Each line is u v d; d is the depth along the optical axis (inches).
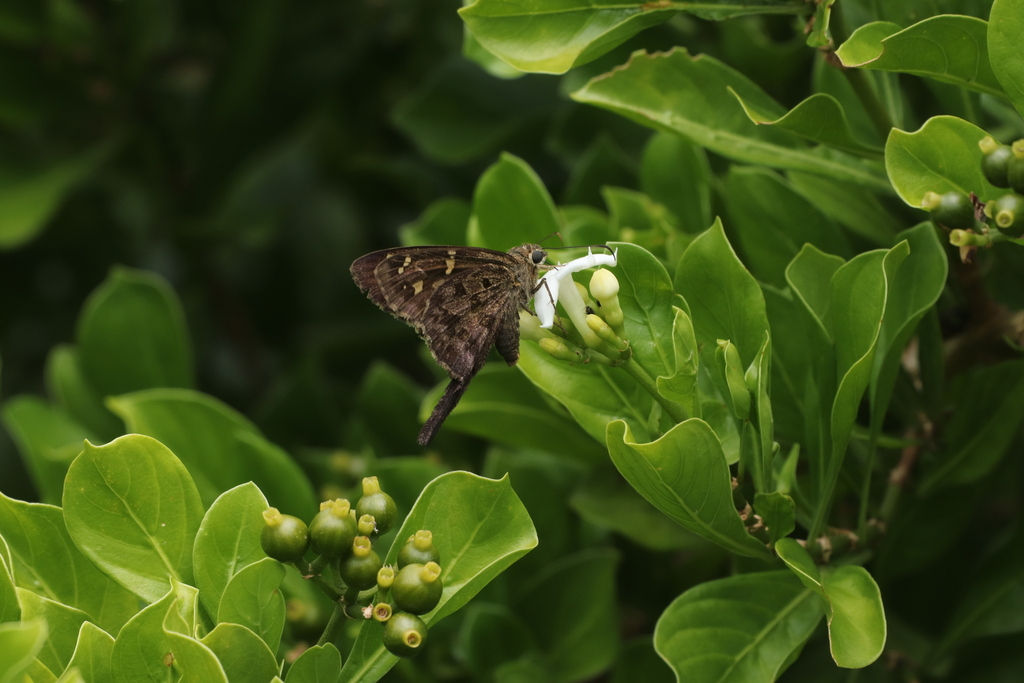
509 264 34.8
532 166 40.9
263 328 51.8
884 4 35.2
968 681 35.9
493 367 36.1
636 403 34.9
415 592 33.8
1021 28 33.9
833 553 34.9
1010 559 35.7
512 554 34.0
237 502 34.2
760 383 34.3
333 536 33.9
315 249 54.9
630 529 36.0
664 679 36.1
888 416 35.9
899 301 34.8
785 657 34.4
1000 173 33.9
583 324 34.5
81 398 38.3
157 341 38.3
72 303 50.8
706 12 34.5
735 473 35.0
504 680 35.7
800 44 37.2
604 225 36.5
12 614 33.7
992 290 35.9
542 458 37.1
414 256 34.9
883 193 35.4
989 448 35.3
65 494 34.1
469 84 39.6
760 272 35.9
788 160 35.4
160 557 34.3
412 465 36.5
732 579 34.7
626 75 35.4
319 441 38.8
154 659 33.8
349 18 49.0
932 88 35.5
